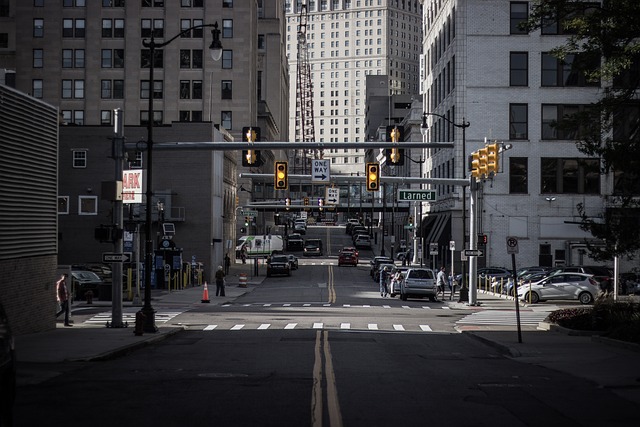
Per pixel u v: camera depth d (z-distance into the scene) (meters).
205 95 98.75
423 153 90.31
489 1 65.50
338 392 14.36
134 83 97.94
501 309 43.72
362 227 139.88
